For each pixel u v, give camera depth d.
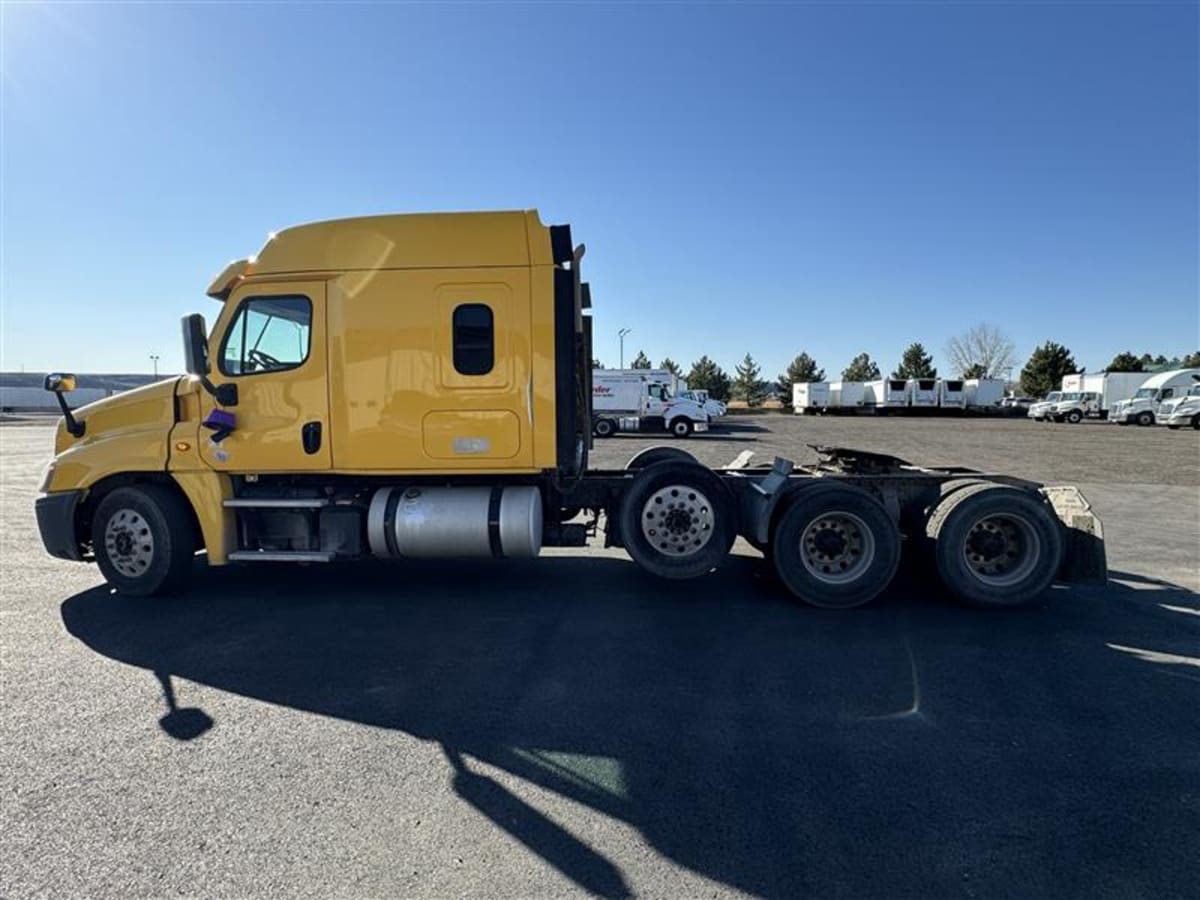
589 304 6.53
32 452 21.44
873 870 2.52
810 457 19.05
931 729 3.59
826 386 61.47
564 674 4.32
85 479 5.89
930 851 2.62
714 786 3.06
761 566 7.22
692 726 3.63
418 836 2.71
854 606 5.67
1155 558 7.51
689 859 2.58
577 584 6.46
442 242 5.58
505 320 5.55
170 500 5.88
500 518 5.70
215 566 7.13
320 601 5.90
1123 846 2.64
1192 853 2.60
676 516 5.89
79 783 3.07
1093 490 12.81
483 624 5.29
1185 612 5.61
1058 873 2.50
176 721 3.67
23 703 3.90
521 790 3.03
